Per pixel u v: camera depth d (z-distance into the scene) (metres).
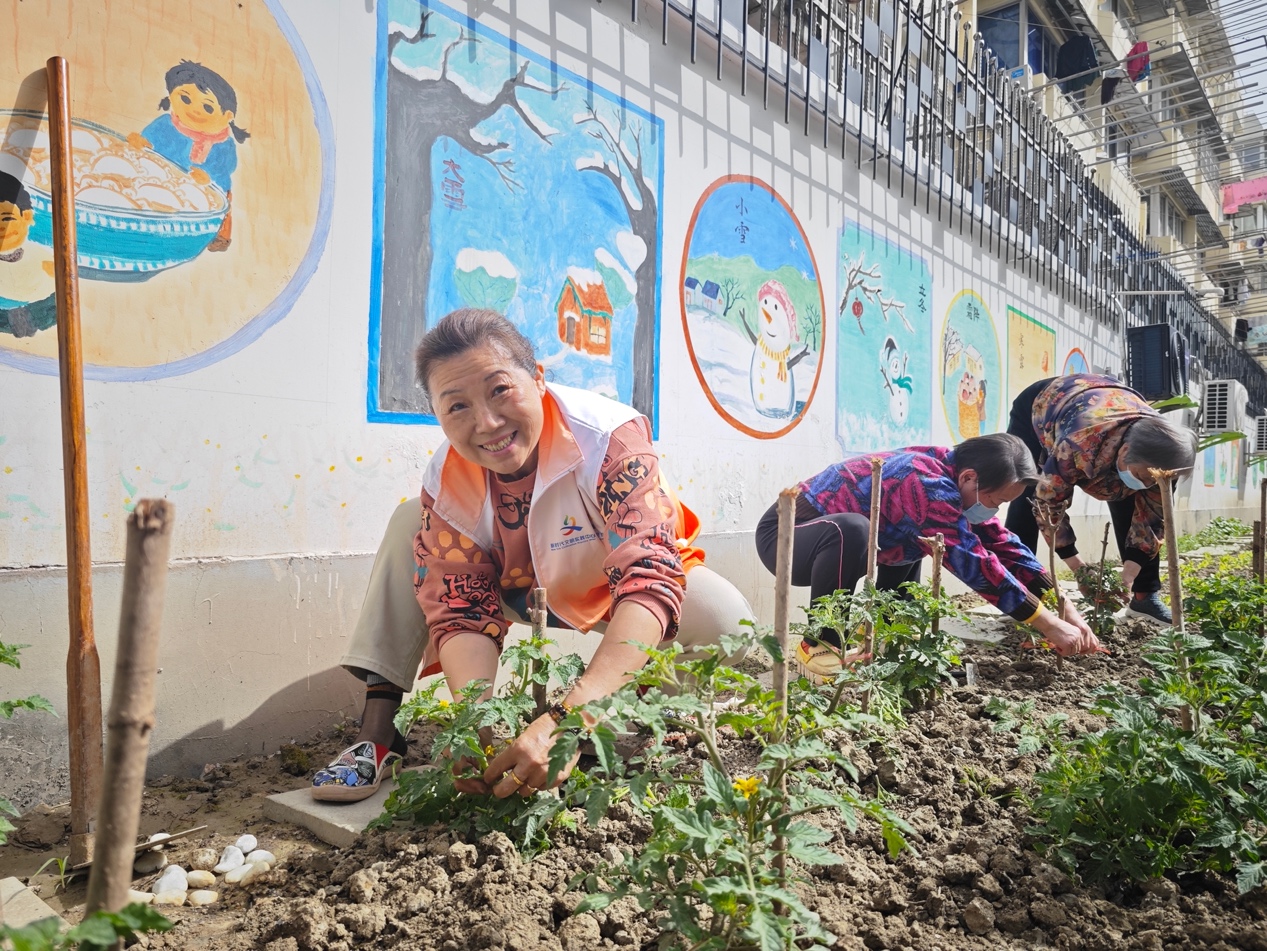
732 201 4.65
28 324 2.25
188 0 2.52
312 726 2.82
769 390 4.95
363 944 1.60
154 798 2.37
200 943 1.68
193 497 2.56
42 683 2.26
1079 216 10.20
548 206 3.62
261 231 2.70
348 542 2.95
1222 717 2.66
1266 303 23.52
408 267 3.11
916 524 3.24
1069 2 11.45
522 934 1.54
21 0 2.21
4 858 2.02
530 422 2.07
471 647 2.14
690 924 1.29
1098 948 1.60
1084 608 4.63
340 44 2.89
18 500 2.24
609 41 3.89
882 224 6.08
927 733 2.68
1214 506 16.88
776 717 1.52
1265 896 1.72
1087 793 1.85
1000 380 8.11
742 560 4.67
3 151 2.20
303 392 2.82
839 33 5.61
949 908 1.71
